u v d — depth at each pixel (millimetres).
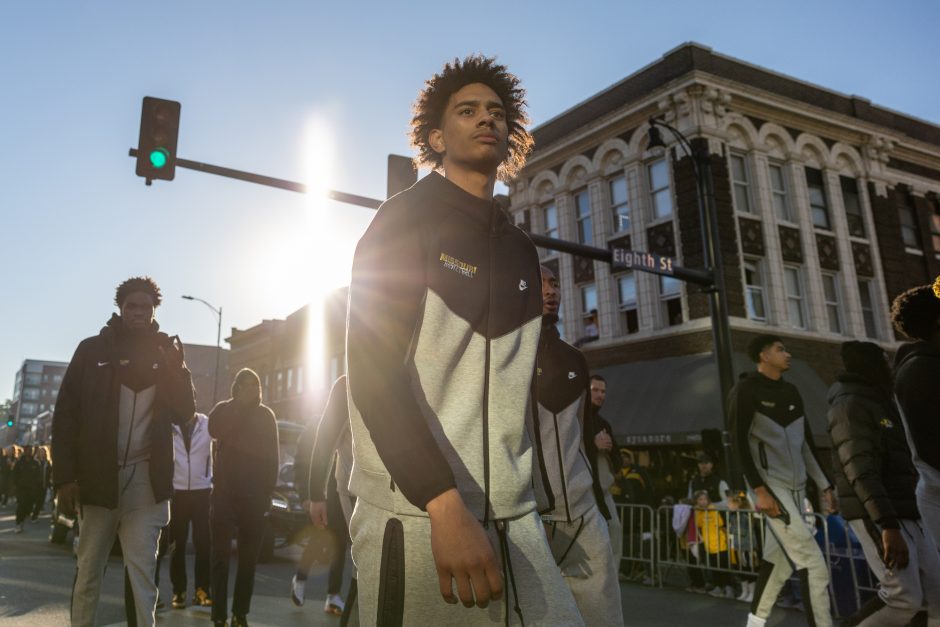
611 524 3914
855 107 24391
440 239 1562
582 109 24125
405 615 1366
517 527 1497
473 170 1789
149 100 9680
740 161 21547
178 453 6852
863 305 22969
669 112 21312
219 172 9992
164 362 4137
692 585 9250
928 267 24766
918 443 3277
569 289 23703
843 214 23000
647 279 21266
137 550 3961
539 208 25297
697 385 18672
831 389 4109
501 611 1419
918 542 3715
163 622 5883
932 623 3656
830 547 7586
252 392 5594
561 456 3072
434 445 1340
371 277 1482
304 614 6348
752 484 4809
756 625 5039
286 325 42781
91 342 4023
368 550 1444
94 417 3889
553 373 3152
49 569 8672
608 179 23141
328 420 4902
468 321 1539
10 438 74375
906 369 3373
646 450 19438
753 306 20812
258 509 5539
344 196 10352
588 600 3008
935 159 26031
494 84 1933
